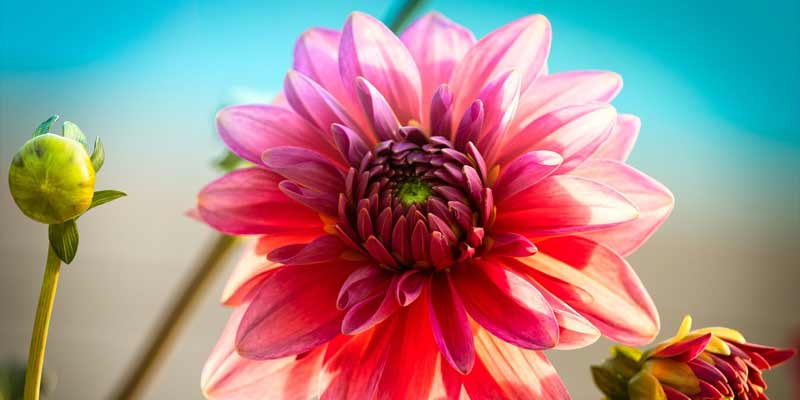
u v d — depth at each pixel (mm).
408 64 420
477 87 421
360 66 418
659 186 404
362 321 389
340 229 394
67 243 394
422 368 395
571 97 418
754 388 423
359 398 390
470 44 439
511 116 398
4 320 1088
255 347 390
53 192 385
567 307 384
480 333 403
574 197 396
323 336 393
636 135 425
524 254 391
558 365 1021
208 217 407
